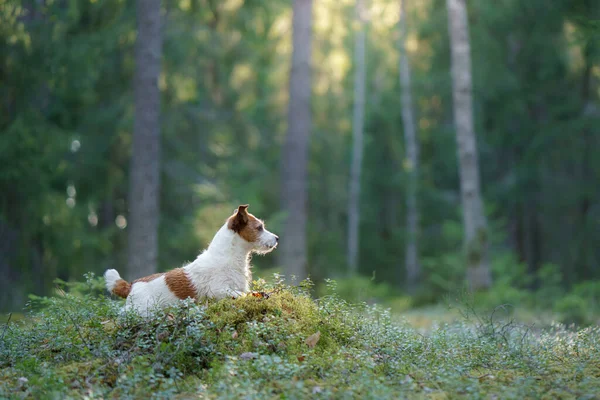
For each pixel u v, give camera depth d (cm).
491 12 2397
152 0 1467
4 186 1479
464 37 1786
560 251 2716
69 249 1636
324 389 533
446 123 3094
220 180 2375
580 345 727
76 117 1947
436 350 679
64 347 636
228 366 558
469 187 1781
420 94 2980
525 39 2423
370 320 728
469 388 537
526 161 2506
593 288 1689
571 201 2544
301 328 654
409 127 2997
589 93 2512
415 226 3038
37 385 545
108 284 717
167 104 2019
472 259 1761
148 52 1464
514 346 690
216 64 2225
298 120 1878
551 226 2731
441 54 2739
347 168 3288
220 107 2464
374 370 598
